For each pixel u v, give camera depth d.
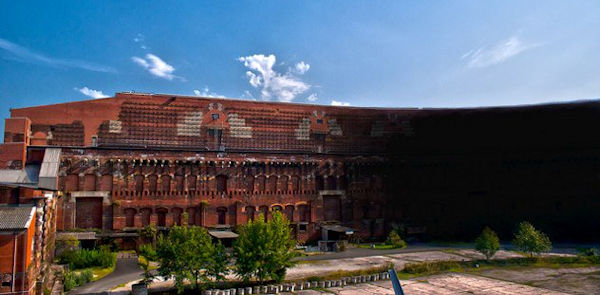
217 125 61.78
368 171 68.88
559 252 54.53
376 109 70.75
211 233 55.22
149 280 36.47
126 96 57.75
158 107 59.19
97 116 55.97
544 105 68.88
